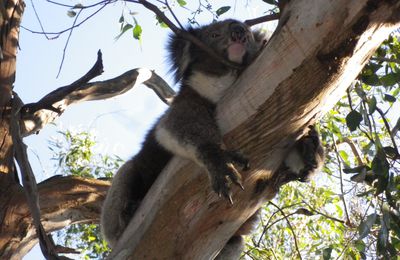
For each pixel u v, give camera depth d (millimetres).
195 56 7883
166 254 6441
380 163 6539
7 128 8844
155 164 8258
